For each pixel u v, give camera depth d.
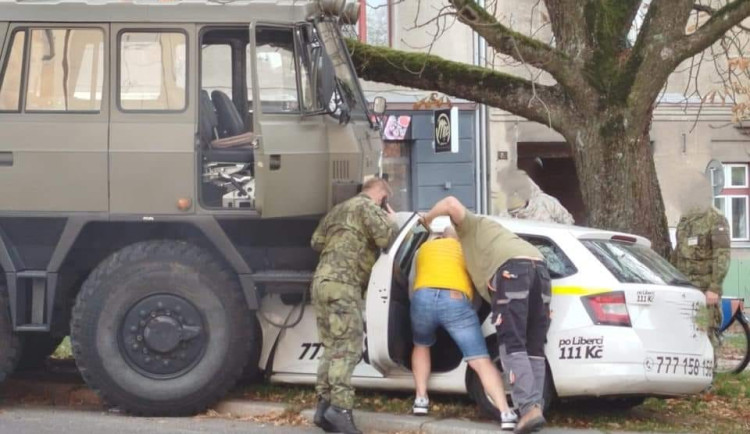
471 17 11.09
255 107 8.57
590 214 11.02
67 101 8.86
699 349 8.52
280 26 8.74
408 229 8.86
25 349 10.89
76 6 8.86
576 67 10.87
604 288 8.23
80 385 10.22
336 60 9.26
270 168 8.52
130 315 8.72
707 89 22.94
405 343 8.70
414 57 11.92
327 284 8.05
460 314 8.17
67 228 8.74
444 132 20.94
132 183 8.74
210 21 8.80
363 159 9.05
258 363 9.38
